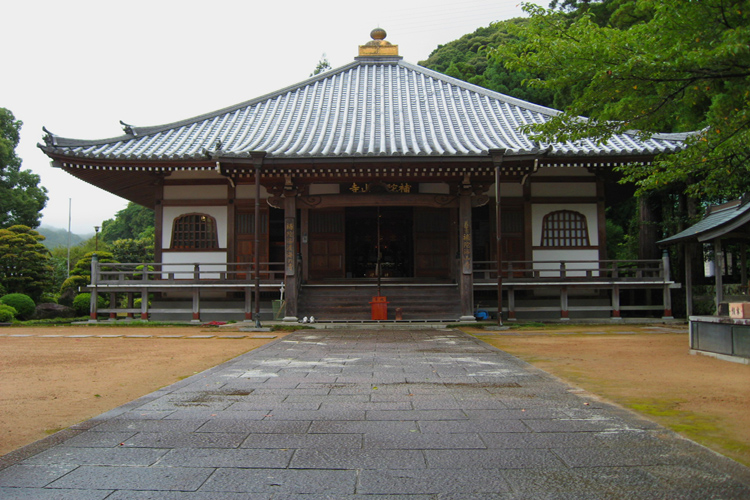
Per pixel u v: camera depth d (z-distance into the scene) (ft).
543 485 11.57
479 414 17.56
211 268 62.39
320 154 50.70
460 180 54.60
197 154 55.31
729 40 14.21
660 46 17.15
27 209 114.83
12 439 15.15
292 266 54.29
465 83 78.18
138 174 62.08
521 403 19.12
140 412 17.90
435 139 59.82
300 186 54.39
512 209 62.69
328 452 13.76
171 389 21.79
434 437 15.01
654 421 16.55
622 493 11.12
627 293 68.80
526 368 27.12
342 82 80.33
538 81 20.49
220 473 12.34
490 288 56.70
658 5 16.84
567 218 62.13
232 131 65.21
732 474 12.10
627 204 100.68
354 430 15.71
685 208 64.49
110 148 58.18
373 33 88.07
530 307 58.23
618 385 22.52
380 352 33.63
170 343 39.63
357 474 12.25
